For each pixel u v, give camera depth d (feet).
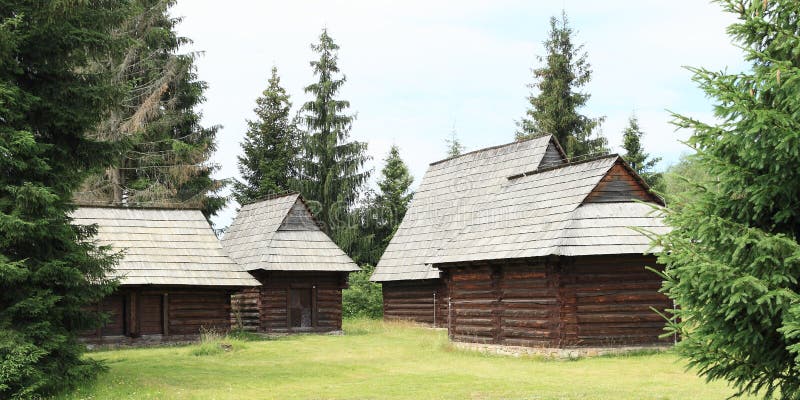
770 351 33.58
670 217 34.99
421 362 76.38
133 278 92.12
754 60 34.35
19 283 52.70
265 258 109.29
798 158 31.94
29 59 55.57
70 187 56.44
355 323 126.82
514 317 80.48
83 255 55.93
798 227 34.22
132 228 100.27
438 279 120.16
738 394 35.40
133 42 58.75
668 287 35.55
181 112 151.74
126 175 147.02
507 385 59.26
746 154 32.96
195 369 69.97
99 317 57.98
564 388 56.85
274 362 76.54
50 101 55.93
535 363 72.74
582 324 75.05
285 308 110.42
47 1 53.06
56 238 54.65
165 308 95.04
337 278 113.80
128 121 134.00
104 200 136.56
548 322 75.87
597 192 79.05
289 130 192.65
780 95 32.65
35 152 53.36
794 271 31.71
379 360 78.33
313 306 111.65
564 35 177.99
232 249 121.39
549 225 78.23
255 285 98.37
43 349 51.16
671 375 62.08
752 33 34.06
